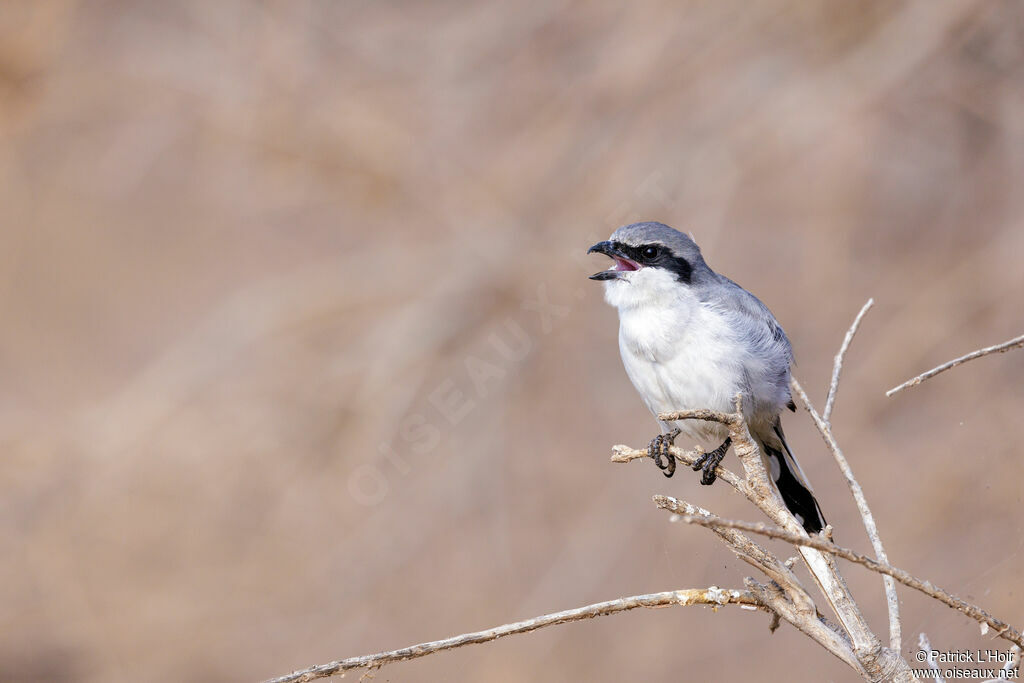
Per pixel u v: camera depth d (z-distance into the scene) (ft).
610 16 51.47
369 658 14.15
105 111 55.16
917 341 43.06
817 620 15.08
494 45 52.85
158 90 54.39
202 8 54.29
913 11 48.01
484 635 14.40
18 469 45.88
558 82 51.47
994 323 42.88
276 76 52.75
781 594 15.17
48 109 54.54
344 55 53.57
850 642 14.94
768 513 15.89
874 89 47.60
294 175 51.93
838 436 41.68
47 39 54.03
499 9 53.36
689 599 14.98
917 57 47.52
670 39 49.21
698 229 46.47
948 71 47.70
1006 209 46.16
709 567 37.52
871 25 48.39
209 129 53.31
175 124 54.54
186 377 48.19
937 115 47.88
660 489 40.24
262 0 53.88
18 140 54.24
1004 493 37.96
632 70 49.08
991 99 47.39
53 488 45.80
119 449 46.16
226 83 53.31
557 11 52.26
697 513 14.92
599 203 47.34
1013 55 47.39
